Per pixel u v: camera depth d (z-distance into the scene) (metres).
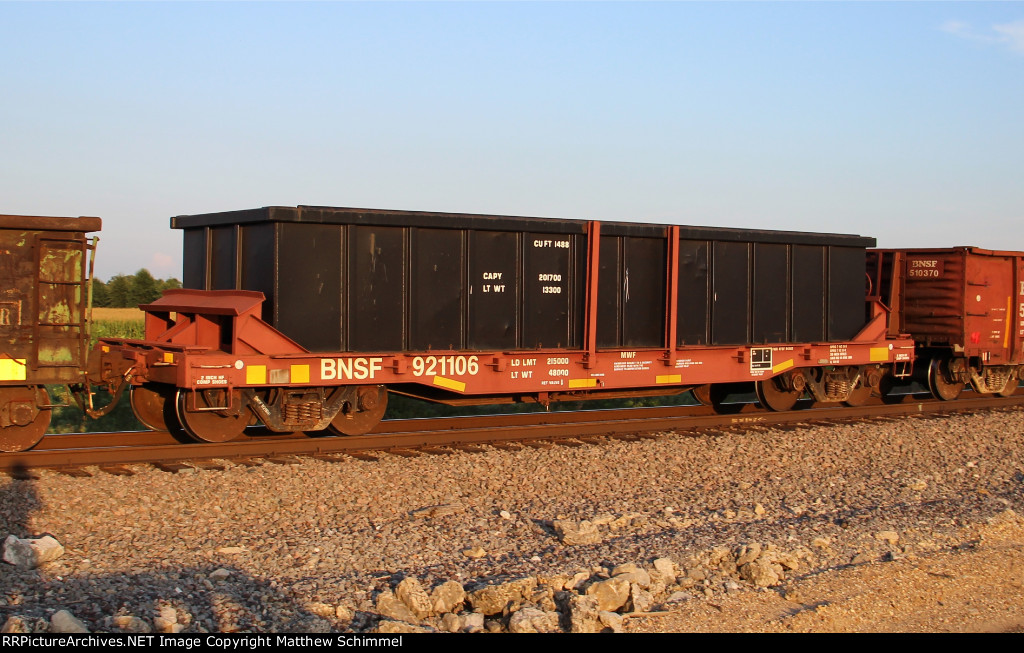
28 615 6.04
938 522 9.59
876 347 17.12
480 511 9.40
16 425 10.42
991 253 18.52
